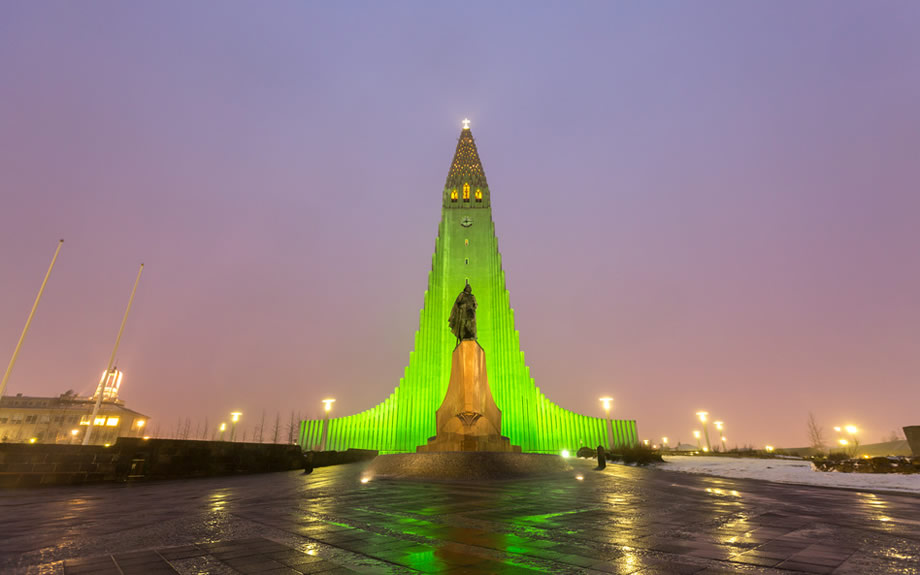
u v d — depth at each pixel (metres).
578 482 17.94
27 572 5.14
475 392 31.00
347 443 53.44
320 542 6.73
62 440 72.56
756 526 8.16
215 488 15.78
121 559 5.72
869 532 7.58
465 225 62.03
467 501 11.73
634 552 6.11
